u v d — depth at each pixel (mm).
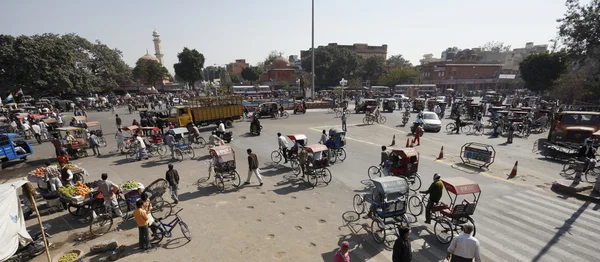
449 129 25266
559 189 11453
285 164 15516
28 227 9117
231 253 7711
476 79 77312
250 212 10055
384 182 8258
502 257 7336
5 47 36344
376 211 8273
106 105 45250
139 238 7898
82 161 16406
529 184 12203
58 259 7234
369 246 7957
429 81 82188
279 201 10930
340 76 72812
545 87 45406
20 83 38094
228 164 12109
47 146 20906
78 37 53906
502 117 22031
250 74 84188
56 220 9617
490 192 11398
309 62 73938
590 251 7531
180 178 13484
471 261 5852
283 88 74688
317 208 10320
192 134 18984
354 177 13391
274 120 30453
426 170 14094
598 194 10641
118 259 7496
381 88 68500
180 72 73750
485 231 8539
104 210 9539
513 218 9312
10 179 14211
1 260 6188
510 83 76312
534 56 45906
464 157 14969
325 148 12523
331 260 7379
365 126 26844
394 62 110125
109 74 57656
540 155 16688
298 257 7512
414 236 8445
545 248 7691
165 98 50594
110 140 22016
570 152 14984
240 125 27531
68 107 43344
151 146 17156
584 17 35781
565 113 18312
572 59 39188
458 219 7980
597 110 30922
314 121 29719
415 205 10352
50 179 10469
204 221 9445
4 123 27438
